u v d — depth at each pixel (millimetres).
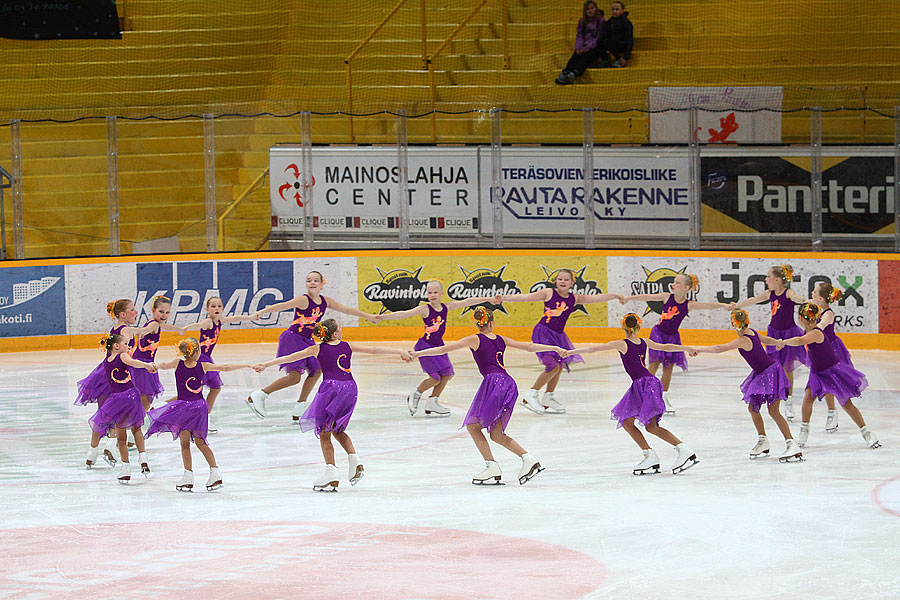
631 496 16906
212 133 36562
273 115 36562
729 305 25328
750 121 35156
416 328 36938
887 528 14828
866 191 34156
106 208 36844
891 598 11914
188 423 17531
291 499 17000
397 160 36562
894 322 32938
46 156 36406
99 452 20875
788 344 19719
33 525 15648
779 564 13203
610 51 43375
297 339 24516
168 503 16906
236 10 48031
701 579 12633
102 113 43344
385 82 45000
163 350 35656
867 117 36781
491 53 45875
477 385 28734
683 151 35375
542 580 12656
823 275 33625
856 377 20391
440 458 20094
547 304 24922
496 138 36281
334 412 17266
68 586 12719
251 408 24828
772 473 18438
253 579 12852
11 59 46812
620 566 13188
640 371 18406
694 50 44375
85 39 46719
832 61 43750
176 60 46375
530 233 36438
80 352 35281
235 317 23797
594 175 35906
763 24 44969
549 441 21578
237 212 36906
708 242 35375
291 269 36781
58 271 35875
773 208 34969
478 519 15570
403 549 14070
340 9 47844
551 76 44125
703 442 21172
